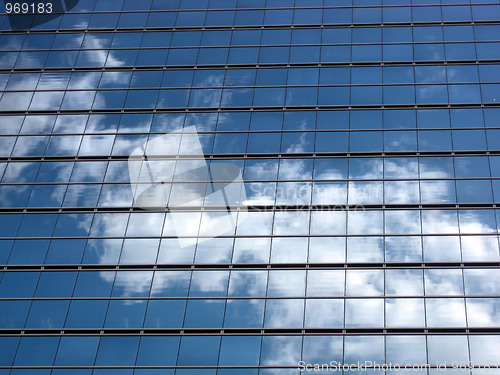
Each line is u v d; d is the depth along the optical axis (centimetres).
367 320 2881
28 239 3231
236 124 3550
